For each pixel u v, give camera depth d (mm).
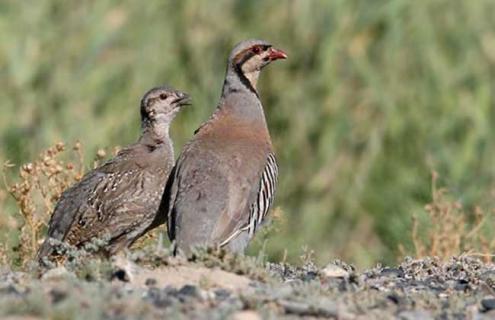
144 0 24500
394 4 23875
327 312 10734
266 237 16141
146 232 15141
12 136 23469
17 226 15172
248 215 13766
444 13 23938
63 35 24625
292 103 24094
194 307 10586
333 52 23844
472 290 12352
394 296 11633
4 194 15828
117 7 24641
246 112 14719
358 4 24000
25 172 15016
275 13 24312
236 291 11211
